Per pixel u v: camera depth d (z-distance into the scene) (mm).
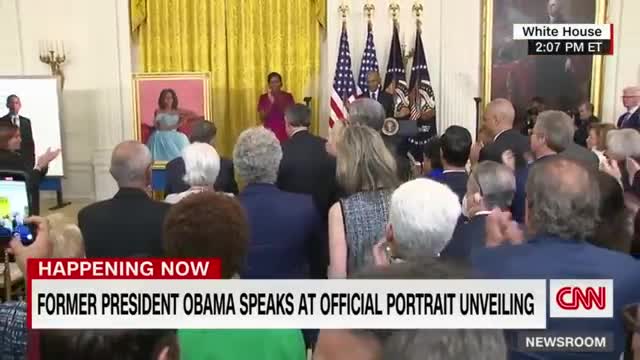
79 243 1876
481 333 912
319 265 2426
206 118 6723
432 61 7395
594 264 1447
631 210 2164
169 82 6711
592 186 1533
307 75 7602
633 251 1806
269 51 7609
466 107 7422
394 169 2139
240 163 2350
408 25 7363
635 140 3125
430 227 1671
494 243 1855
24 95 6949
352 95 7109
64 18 7613
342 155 2139
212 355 1426
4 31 7645
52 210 7195
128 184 2305
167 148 6605
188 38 7586
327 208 3576
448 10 7324
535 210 1532
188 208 1658
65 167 7715
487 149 3643
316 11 7500
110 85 7625
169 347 997
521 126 7363
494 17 7293
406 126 6555
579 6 7238
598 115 7340
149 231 2230
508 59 7332
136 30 7645
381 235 2025
